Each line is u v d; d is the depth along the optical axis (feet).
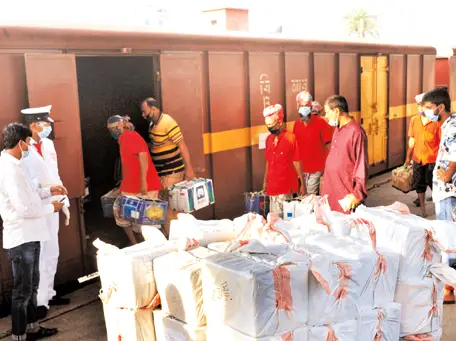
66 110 17.33
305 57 28.02
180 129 21.63
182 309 10.67
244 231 12.12
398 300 11.79
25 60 16.14
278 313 9.66
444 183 15.93
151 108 20.53
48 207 14.25
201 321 10.50
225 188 24.25
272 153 20.66
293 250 10.75
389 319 11.26
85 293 17.98
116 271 11.28
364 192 16.10
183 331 10.59
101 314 16.48
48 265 16.55
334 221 12.61
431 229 11.92
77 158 17.78
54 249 16.65
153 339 11.39
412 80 39.14
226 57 23.62
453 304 16.31
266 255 10.48
